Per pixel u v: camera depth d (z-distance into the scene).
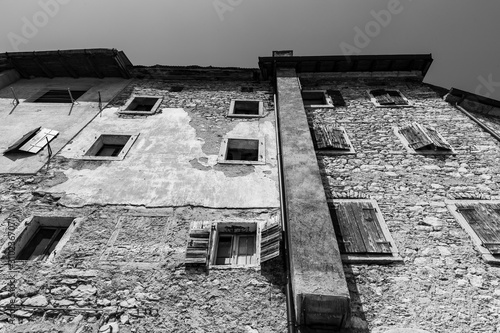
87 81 10.03
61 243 4.93
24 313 4.07
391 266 4.74
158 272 4.57
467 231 5.20
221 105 8.75
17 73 9.99
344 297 3.80
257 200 5.72
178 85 9.97
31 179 6.09
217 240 5.19
